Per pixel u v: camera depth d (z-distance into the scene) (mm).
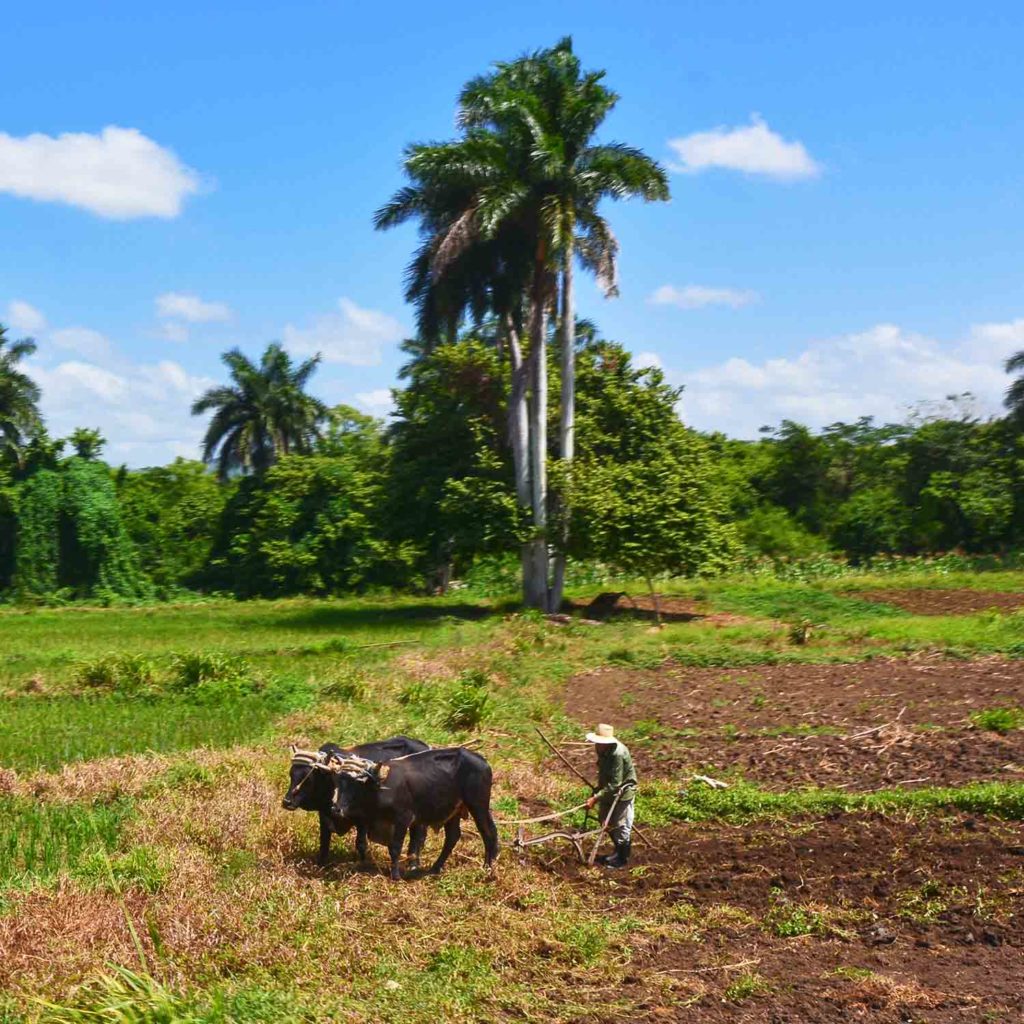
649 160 34188
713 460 59062
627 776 11984
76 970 8328
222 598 55656
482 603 44844
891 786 14406
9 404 56250
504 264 36875
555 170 33562
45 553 52875
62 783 14234
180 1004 7676
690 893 10953
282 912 9562
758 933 10008
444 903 10219
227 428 60594
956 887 10688
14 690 22781
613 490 35031
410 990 8445
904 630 28359
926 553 57188
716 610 37250
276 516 54719
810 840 12188
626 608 38062
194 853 11016
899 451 62688
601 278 35312
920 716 18562
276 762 15156
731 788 14281
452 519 37000
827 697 20906
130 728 18547
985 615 30734
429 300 37812
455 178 34781
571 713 20734
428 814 11078
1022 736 16578
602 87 34969
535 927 9734
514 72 35469
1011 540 57219
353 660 26359
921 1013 8336
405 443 39406
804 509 60844
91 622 40531
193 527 62125
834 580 45094
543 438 35469
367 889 10469
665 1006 8492
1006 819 12469
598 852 12336
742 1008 8492
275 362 60781
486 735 18328
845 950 9602
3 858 11078
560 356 36125
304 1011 7949
